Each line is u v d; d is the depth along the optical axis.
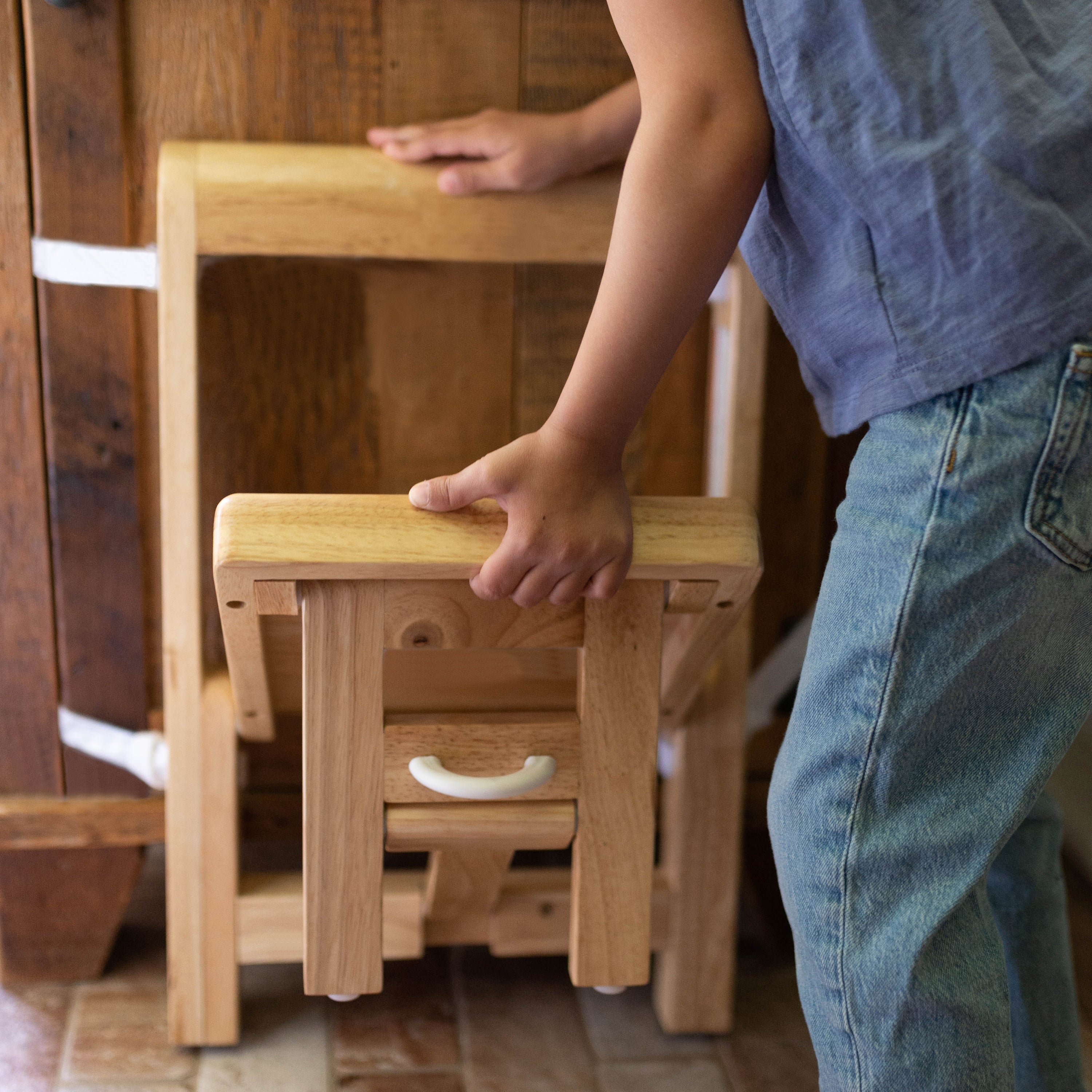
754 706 1.37
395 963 1.29
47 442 1.12
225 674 1.14
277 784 1.31
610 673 0.80
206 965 1.13
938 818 0.67
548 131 1.04
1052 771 0.69
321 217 1.04
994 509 0.65
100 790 1.20
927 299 0.66
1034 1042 0.88
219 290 1.12
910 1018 0.66
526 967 1.30
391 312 1.14
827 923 0.69
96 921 1.22
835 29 0.66
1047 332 0.64
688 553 0.75
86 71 1.04
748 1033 1.20
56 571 1.14
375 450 1.17
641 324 0.69
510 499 0.72
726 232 0.68
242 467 1.16
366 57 1.08
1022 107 0.65
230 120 1.08
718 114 0.67
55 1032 1.15
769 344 1.28
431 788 0.78
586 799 0.83
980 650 0.66
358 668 0.77
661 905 1.18
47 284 1.08
